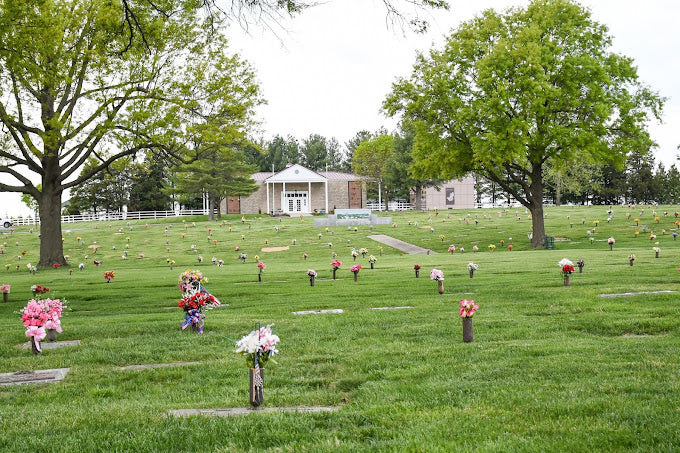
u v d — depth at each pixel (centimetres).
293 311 1423
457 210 7556
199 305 1156
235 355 935
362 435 525
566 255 3080
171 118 2858
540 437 493
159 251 5019
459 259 3219
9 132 3266
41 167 3431
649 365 732
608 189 9331
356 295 1683
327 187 8838
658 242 4119
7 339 1135
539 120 4106
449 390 663
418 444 483
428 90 4228
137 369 868
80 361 927
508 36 4284
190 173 7175
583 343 897
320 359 873
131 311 1584
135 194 8662
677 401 572
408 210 8588
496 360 808
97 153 3491
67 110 3195
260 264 2309
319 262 3669
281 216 8094
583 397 605
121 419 601
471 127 4125
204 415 604
